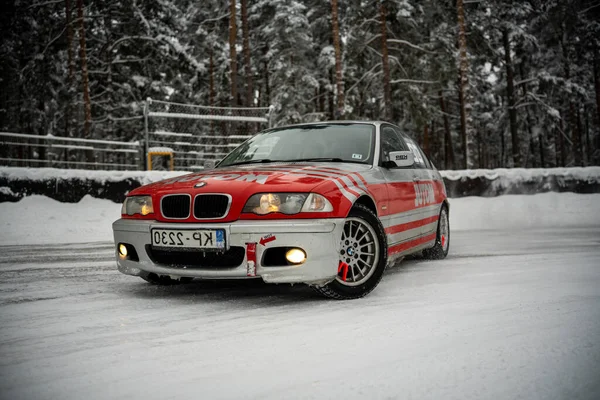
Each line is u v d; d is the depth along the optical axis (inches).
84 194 331.0
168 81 866.8
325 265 107.9
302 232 106.1
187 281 141.8
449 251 210.4
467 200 423.2
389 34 842.2
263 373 65.3
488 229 317.4
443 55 899.4
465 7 914.7
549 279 132.8
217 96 1114.1
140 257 121.3
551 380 60.1
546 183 453.4
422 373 63.8
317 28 1057.5
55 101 874.8
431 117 995.9
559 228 315.9
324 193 111.2
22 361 71.6
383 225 132.0
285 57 1034.7
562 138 1231.5
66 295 122.0
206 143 516.4
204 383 62.2
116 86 851.4
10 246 234.7
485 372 63.4
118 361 71.2
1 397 58.9
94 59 818.2
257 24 1113.4
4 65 850.1
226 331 87.0
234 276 107.8
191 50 965.8
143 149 478.9
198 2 950.4
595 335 77.6
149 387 61.3
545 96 969.5
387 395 57.3
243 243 107.1
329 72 1138.0
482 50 944.9
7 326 91.7
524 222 353.7
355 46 826.8
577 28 955.3
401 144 172.6
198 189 115.4
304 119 1017.5
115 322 94.4
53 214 305.1
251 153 160.7
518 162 975.0
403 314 96.5
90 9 801.6
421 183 169.3
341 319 94.0
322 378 63.0
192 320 95.6
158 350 76.3
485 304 103.3
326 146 151.6
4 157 396.2
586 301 103.0
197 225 111.0
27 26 803.4
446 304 104.7
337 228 109.7
